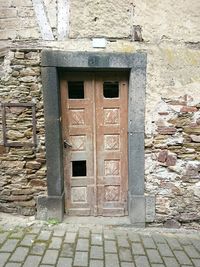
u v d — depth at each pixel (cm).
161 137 323
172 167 327
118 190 347
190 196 330
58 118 319
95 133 336
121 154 341
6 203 333
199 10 311
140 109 319
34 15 307
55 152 323
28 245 280
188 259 270
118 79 330
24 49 309
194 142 325
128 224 332
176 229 333
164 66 314
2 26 309
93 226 327
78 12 307
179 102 320
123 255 272
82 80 329
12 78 313
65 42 309
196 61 315
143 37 312
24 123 321
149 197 329
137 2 308
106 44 311
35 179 329
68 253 270
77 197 346
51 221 329
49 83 312
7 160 325
